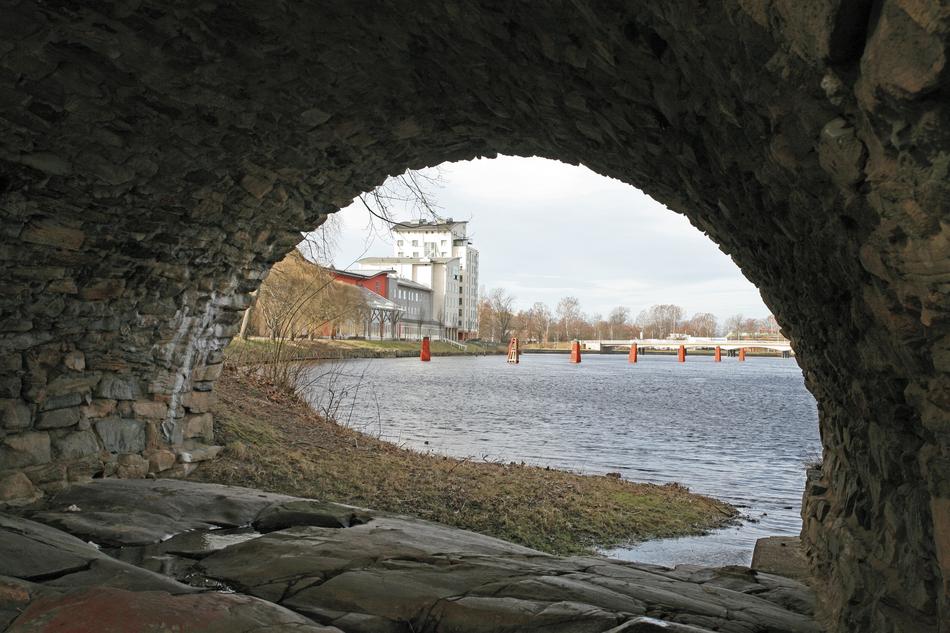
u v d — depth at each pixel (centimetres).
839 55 195
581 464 1502
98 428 833
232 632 380
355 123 676
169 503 744
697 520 1013
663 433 2158
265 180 752
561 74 449
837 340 369
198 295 895
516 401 3092
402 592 479
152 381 901
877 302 259
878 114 191
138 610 389
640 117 432
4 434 725
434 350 9438
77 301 752
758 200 365
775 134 259
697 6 244
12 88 508
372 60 558
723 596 529
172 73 539
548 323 17288
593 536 880
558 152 670
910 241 203
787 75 225
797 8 196
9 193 601
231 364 1530
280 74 569
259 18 492
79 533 630
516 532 845
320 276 1867
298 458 1031
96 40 488
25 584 435
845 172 222
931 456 263
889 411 320
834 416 504
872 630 359
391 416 2250
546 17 381
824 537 547
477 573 529
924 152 183
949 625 261
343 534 645
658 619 438
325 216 911
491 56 487
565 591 488
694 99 341
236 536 662
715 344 11781
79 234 682
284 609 430
